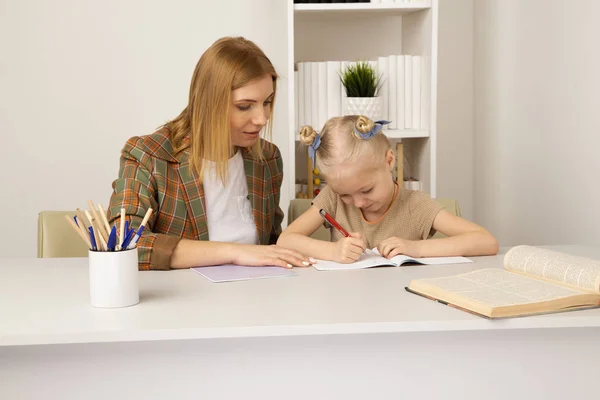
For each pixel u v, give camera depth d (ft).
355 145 5.84
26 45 10.20
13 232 10.48
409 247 5.75
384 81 9.19
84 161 10.48
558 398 4.41
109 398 4.15
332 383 4.27
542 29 9.50
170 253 5.47
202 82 6.20
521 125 10.12
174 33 10.39
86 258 5.98
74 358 4.09
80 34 10.27
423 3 8.86
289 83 8.70
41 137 10.37
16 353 4.05
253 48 6.32
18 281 5.12
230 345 4.18
